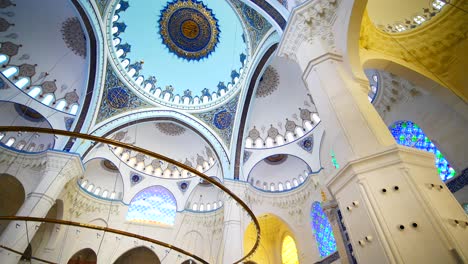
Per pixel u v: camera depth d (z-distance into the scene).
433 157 4.05
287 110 15.05
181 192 16.58
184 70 15.29
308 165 13.86
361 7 5.79
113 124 13.06
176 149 17.11
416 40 8.41
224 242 11.12
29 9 12.31
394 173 3.77
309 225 13.68
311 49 6.50
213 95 15.34
